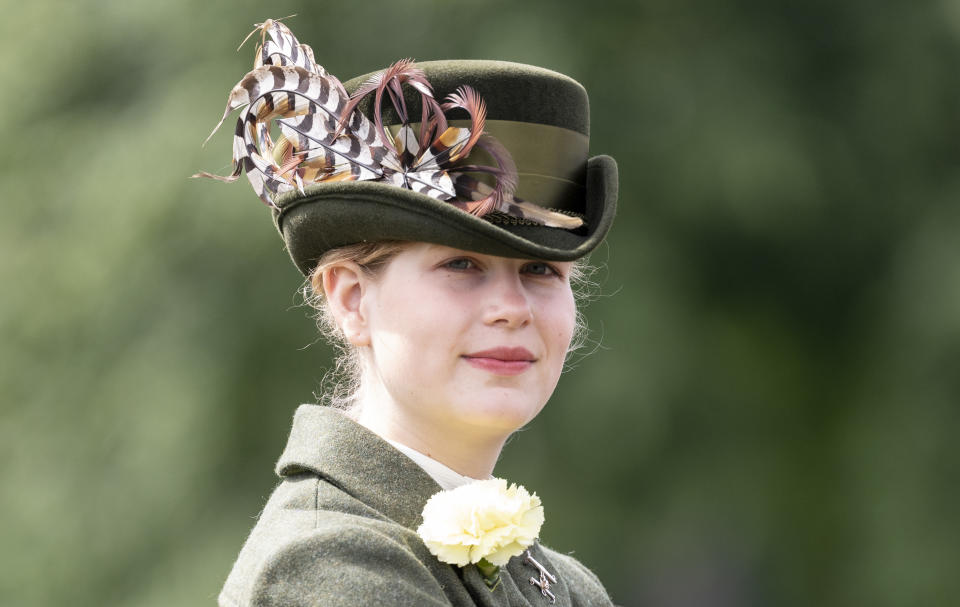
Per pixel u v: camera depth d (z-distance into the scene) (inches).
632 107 1244.5
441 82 281.0
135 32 1328.7
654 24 1278.3
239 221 1191.6
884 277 1362.0
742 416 1322.6
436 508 264.4
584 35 1235.2
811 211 1293.1
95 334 1263.5
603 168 284.0
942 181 1364.4
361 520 260.1
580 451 1216.2
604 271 1238.3
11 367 1280.8
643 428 1206.9
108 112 1331.2
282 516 266.7
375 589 240.7
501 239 259.8
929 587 1279.5
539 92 283.6
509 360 271.6
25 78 1365.7
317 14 1269.7
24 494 1253.7
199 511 1223.5
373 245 277.3
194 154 1205.1
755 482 1309.1
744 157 1229.7
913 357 1327.5
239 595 254.4
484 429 275.6
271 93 274.5
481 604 264.7
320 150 276.5
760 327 1365.7
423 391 273.0
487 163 277.3
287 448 287.3
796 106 1305.4
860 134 1337.4
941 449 1298.0
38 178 1307.8
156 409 1224.8
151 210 1202.6
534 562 294.0
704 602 1476.4
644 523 1256.8
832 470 1381.6
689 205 1247.5
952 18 1358.3
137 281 1240.2
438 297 269.6
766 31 1325.0
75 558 1238.3
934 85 1347.2
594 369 1209.4
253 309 1230.9
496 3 1237.1
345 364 320.5
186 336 1235.2
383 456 274.2
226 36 1272.1
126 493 1232.2
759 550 1389.0
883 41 1348.4
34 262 1273.4
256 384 1237.1
